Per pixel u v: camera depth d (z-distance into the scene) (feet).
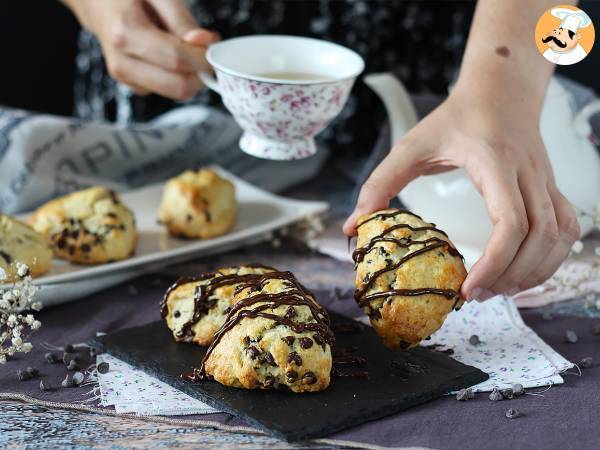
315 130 2.29
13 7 4.13
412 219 2.05
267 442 1.80
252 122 2.26
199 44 2.44
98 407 1.92
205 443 1.80
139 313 2.35
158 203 2.93
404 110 2.58
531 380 2.01
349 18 3.36
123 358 2.09
